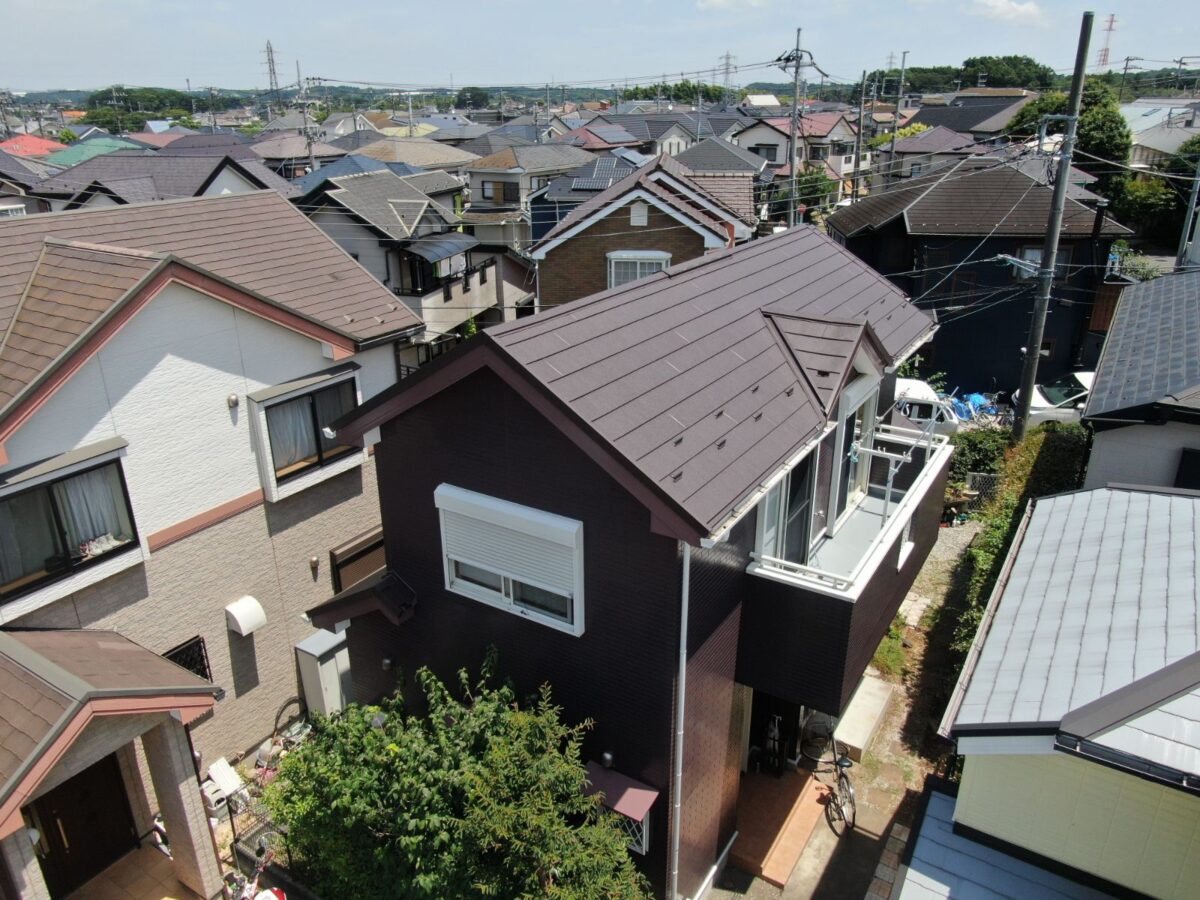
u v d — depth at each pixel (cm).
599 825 635
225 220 1207
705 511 571
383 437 762
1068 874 602
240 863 871
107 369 835
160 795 737
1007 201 2227
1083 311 2177
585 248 2069
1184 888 555
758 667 772
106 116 10812
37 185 3466
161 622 936
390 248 2389
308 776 726
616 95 11281
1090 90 4044
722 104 9694
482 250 2845
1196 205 2847
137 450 878
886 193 2786
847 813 898
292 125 8212
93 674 681
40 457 785
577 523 653
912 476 1082
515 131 6356
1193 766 496
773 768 957
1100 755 520
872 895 806
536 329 629
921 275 2267
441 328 2567
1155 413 1128
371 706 811
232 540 1012
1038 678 626
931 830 651
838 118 6078
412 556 805
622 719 701
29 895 609
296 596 1117
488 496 712
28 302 871
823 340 819
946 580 1369
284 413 1060
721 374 717
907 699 1078
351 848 710
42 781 606
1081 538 855
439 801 638
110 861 809
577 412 574
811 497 839
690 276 858
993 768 602
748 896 814
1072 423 1684
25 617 791
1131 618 666
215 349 952
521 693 768
